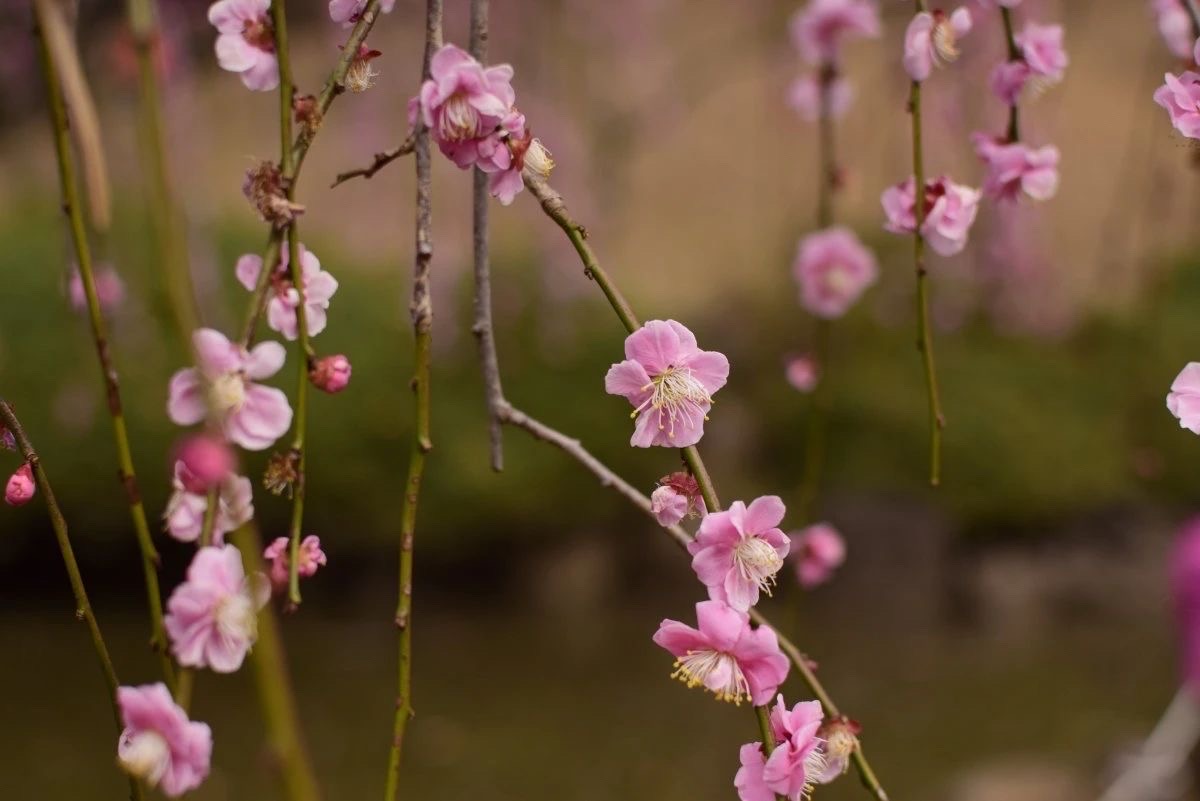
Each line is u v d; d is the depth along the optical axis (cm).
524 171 141
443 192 911
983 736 628
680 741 633
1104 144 1012
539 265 894
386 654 740
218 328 729
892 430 851
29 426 777
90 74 444
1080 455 835
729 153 1123
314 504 807
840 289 342
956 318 897
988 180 205
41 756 600
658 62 1008
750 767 135
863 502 834
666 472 859
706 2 1030
